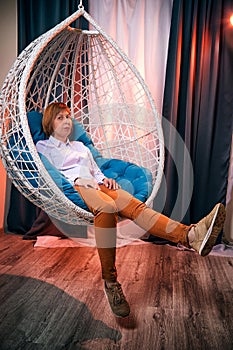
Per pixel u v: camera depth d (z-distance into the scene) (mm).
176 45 2686
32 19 2830
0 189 3109
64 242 2803
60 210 1912
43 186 1809
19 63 1985
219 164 2816
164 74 2863
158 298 1908
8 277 2115
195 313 1760
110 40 2148
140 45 2859
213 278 2203
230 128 2773
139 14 2811
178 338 1545
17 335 1526
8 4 2982
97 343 1491
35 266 2305
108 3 2838
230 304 1863
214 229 1603
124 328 1610
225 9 2654
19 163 1938
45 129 2240
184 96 2789
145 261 2465
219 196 2838
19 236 2979
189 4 2660
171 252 2668
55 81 2576
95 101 2773
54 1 2777
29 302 1813
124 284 2072
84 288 1999
